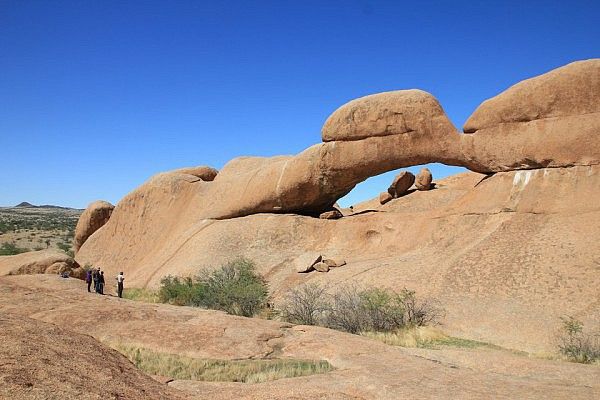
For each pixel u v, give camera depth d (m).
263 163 34.50
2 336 4.98
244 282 22.06
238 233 29.27
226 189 33.28
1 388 3.67
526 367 10.20
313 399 5.76
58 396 3.82
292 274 24.30
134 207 39.88
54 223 103.69
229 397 5.83
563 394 7.28
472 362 10.68
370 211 30.44
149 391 4.87
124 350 9.87
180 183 37.88
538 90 21.55
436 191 30.97
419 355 11.23
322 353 10.02
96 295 17.83
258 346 10.53
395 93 25.97
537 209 20.36
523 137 21.83
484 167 23.52
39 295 16.11
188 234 32.34
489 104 23.25
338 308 16.88
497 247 19.42
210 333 11.34
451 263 19.67
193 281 25.91
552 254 17.89
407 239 24.56
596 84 20.44
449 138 24.31
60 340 5.43
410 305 16.88
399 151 25.45
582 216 19.00
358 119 26.38
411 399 6.64
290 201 29.38
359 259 24.92
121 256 38.62
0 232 79.94
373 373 8.19
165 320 13.03
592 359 12.18
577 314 15.04
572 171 20.48
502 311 16.09
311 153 27.89
